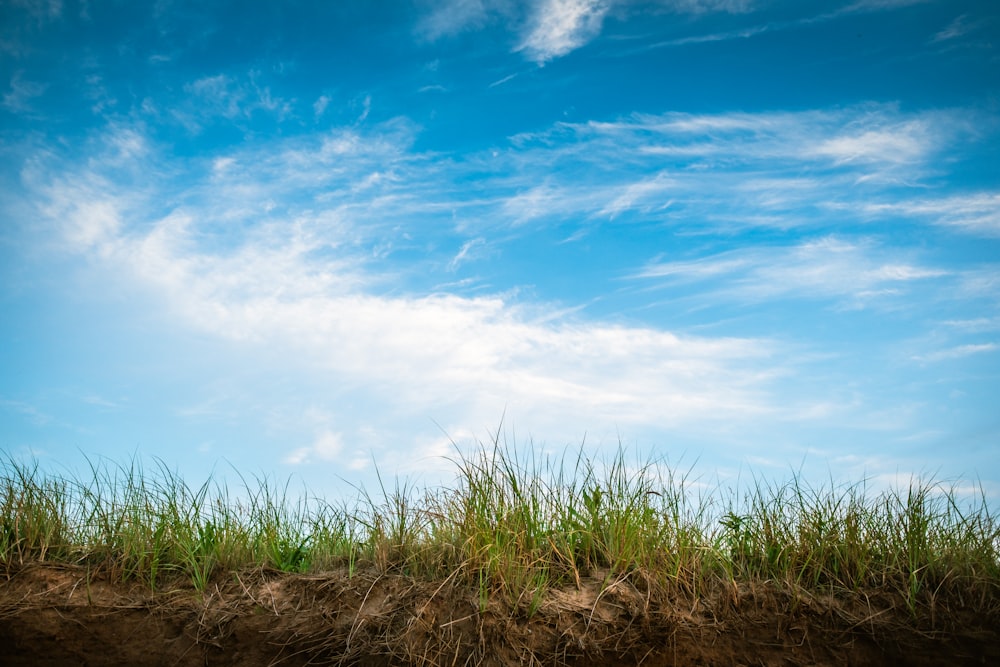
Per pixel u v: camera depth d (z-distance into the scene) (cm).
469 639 432
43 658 424
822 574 524
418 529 522
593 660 435
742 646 462
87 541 510
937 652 468
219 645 434
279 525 552
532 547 506
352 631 434
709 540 539
